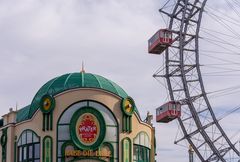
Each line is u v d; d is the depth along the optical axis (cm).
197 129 8762
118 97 7119
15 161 7188
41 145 6906
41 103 6975
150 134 7575
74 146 6838
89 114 6944
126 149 7044
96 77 7481
